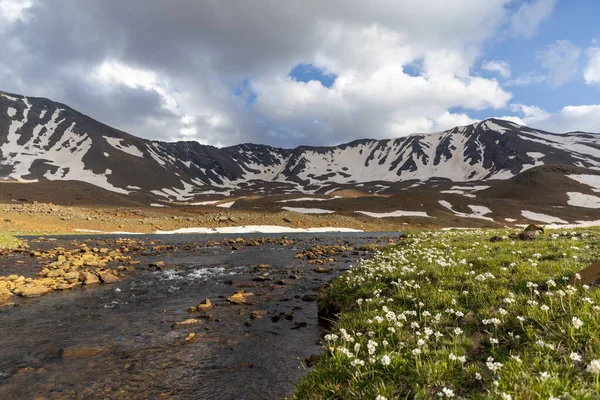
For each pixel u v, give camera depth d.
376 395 4.60
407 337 6.50
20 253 27.61
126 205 96.25
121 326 10.83
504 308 7.04
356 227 84.44
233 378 7.23
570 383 3.96
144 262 25.34
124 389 6.76
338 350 6.05
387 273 11.83
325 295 12.95
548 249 13.01
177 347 9.02
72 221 56.78
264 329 10.49
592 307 5.65
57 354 8.53
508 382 4.18
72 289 16.28
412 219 100.25
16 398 6.36
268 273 20.91
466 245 16.83
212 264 24.75
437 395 4.42
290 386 6.84
